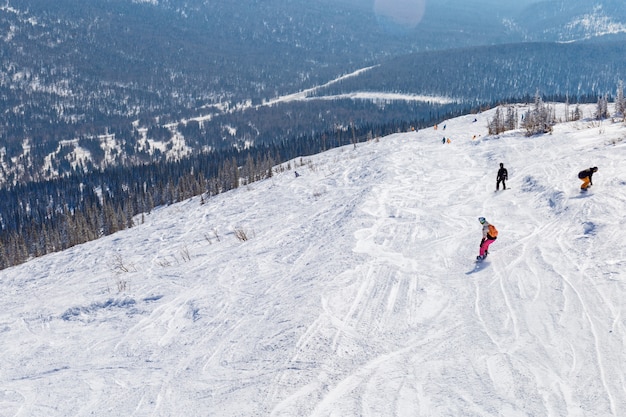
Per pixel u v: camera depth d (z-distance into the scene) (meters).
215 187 74.62
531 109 57.03
